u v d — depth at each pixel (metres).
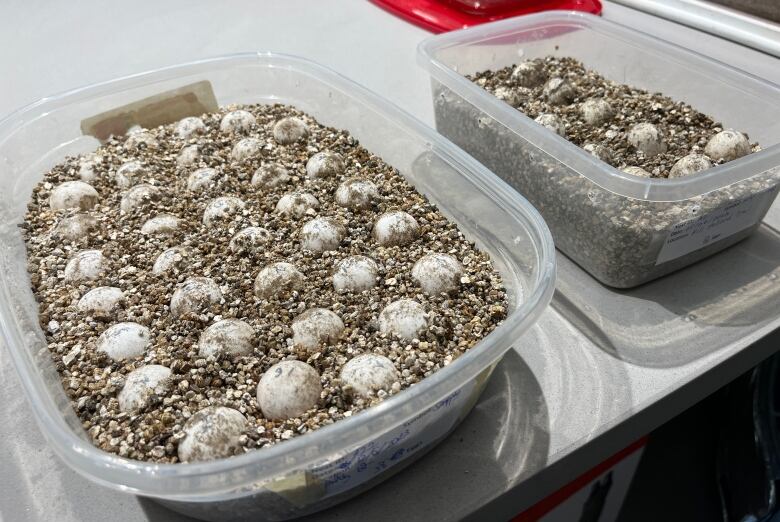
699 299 0.38
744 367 0.36
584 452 0.32
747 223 0.40
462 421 0.33
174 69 0.53
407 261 0.41
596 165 0.36
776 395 0.47
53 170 0.50
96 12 0.77
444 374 0.27
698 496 0.54
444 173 0.43
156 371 0.34
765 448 0.47
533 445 0.32
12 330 0.32
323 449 0.26
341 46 0.65
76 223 0.44
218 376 0.34
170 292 0.40
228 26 0.71
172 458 0.31
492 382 0.35
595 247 0.39
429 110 0.54
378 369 0.32
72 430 0.29
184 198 0.47
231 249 0.42
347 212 0.44
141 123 0.54
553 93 0.52
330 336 0.36
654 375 0.34
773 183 0.39
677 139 0.47
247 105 0.56
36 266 0.43
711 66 0.47
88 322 0.38
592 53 0.55
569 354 0.36
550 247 0.33
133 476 0.25
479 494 0.30
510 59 0.56
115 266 0.42
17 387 0.36
